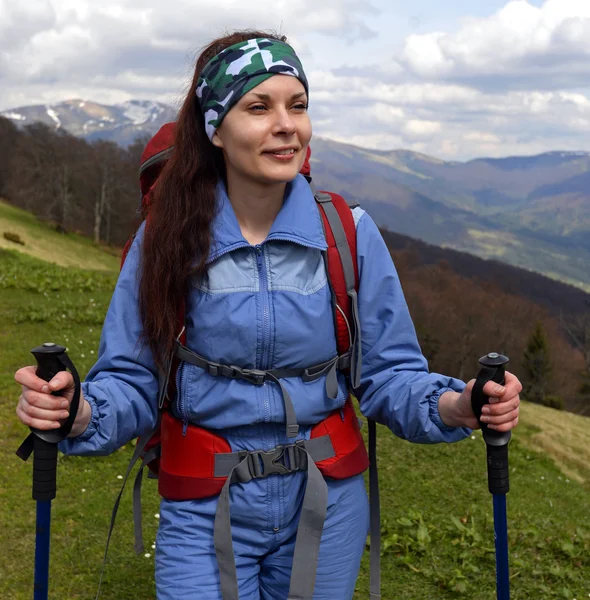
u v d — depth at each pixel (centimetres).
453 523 499
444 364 7975
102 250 6962
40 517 190
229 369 194
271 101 190
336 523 204
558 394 6944
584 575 460
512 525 526
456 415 194
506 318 8256
